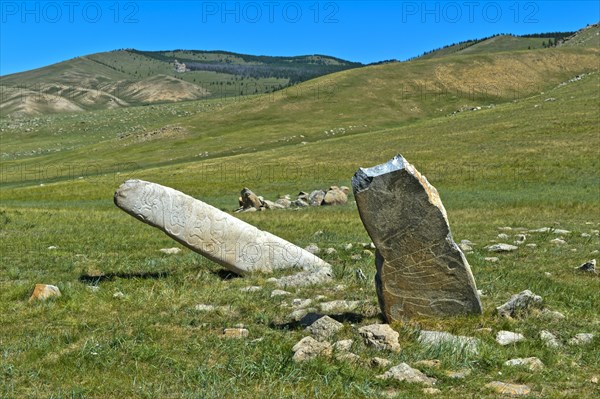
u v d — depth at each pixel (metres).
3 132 176.25
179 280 13.82
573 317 10.33
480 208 30.56
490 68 130.38
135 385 7.64
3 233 22.58
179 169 66.56
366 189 9.75
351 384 7.50
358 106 115.75
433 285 9.96
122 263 16.25
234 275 14.70
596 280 13.48
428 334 9.21
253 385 7.62
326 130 100.81
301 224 25.02
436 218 9.70
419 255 9.88
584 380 7.68
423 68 133.25
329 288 12.85
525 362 8.13
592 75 118.00
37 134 171.00
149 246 19.31
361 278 13.21
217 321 10.48
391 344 8.70
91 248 19.00
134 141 111.94
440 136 69.38
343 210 32.91
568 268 14.91
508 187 41.19
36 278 14.36
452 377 7.73
